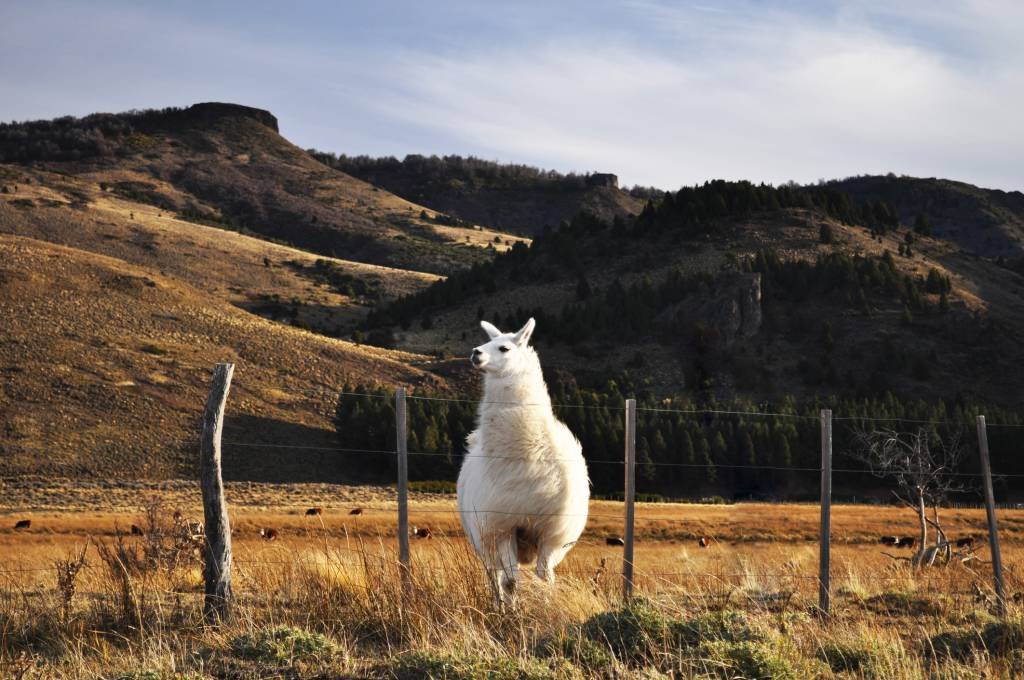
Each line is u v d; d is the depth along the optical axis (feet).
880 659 22.26
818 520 132.05
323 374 333.62
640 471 225.76
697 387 404.57
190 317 359.87
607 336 462.19
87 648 23.75
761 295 483.10
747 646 21.83
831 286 493.36
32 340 299.17
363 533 106.83
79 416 255.70
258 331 362.94
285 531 105.60
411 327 540.52
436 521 119.75
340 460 257.96
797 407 329.11
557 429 29.14
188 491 185.68
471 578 27.20
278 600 28.04
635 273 562.25
